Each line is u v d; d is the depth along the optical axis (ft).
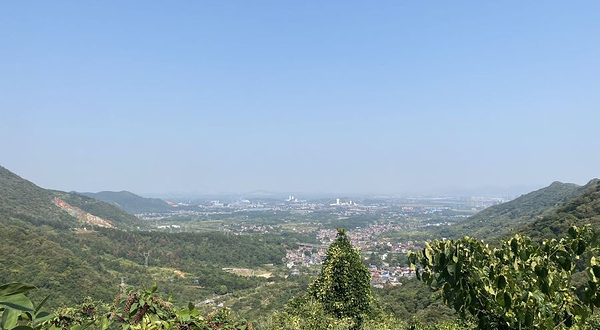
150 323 9.78
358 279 42.55
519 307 10.14
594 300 10.39
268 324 36.70
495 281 10.18
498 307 10.29
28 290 5.39
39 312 6.72
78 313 11.00
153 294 11.48
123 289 11.35
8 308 5.24
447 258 10.75
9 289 5.19
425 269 11.18
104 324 9.39
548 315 10.11
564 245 11.27
